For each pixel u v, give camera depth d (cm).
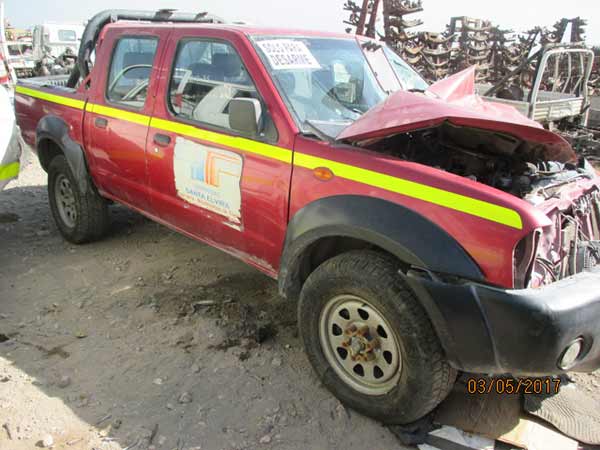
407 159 282
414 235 240
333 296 274
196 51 352
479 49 1238
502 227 225
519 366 225
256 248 326
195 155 343
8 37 1995
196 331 354
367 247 288
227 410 285
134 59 402
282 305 388
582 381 311
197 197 351
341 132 281
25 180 707
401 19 1055
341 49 364
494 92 870
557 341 218
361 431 271
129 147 397
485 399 289
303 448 260
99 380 307
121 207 590
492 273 227
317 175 279
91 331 356
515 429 268
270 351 335
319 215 273
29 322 366
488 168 292
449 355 240
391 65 393
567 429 268
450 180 242
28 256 472
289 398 294
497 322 223
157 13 498
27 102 522
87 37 461
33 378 307
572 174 316
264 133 305
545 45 762
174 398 293
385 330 260
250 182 311
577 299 224
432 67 1130
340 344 283
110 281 425
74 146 453
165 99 369
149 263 457
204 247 491
